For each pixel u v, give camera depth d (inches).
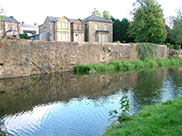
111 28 1510.8
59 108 306.2
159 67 977.5
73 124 239.8
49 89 448.1
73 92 418.3
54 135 211.2
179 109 232.2
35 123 246.2
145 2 1305.4
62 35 1322.6
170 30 1599.4
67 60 788.0
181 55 1346.0
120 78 612.4
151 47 1127.0
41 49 699.4
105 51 931.3
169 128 176.6
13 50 577.6
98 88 456.4
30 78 594.6
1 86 475.8
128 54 1034.1
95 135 207.0
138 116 236.2
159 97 359.6
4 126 238.1
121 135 175.8
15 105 325.1
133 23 1364.4
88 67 779.4
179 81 542.9
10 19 1572.3
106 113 275.7
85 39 1465.3
